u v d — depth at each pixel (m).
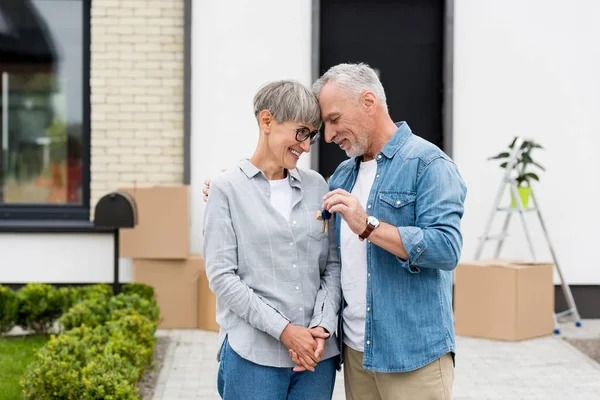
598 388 6.42
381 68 9.27
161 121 9.12
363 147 3.60
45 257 9.10
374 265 3.56
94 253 9.10
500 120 9.08
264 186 3.60
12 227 9.02
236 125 9.03
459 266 8.05
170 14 9.11
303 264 3.60
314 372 3.62
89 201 9.38
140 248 8.19
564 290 8.65
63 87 9.38
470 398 6.18
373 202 3.58
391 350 3.53
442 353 3.53
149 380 6.58
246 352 3.53
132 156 9.15
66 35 9.36
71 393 5.22
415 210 3.52
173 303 8.30
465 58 9.06
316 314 3.57
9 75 9.38
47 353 5.64
